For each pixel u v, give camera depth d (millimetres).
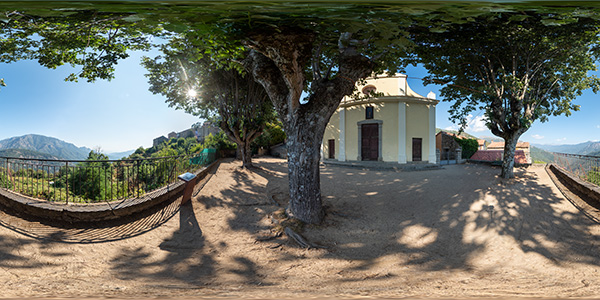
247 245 5832
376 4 2855
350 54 6938
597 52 9180
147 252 5258
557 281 3900
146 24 3547
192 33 4965
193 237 6121
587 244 5523
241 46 6688
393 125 17703
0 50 6004
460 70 11633
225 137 21281
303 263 5008
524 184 9898
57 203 6344
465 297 2738
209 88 13016
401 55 8812
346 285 3771
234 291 3299
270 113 14625
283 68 6297
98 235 5664
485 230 6480
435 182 11188
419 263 4992
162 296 2871
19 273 3814
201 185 9680
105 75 7434
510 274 4355
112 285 3529
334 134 20094
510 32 8180
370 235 6453
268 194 9430
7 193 6301
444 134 22703
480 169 14805
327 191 10102
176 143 46094
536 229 6352
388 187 10711
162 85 12859
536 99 11055
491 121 11367
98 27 4039
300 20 4180
